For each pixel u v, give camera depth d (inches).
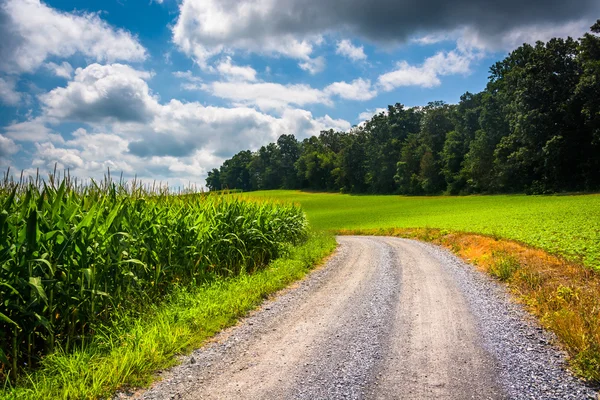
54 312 229.0
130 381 178.2
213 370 193.3
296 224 734.5
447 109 4296.3
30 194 216.7
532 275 362.6
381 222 1521.9
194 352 217.2
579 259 417.4
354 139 5019.7
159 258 320.8
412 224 1261.1
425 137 3927.2
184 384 178.4
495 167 2684.5
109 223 255.4
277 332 249.3
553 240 581.0
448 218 1317.7
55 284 216.2
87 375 177.9
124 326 245.0
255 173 6569.9
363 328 251.4
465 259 549.0
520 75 2380.7
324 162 5310.0
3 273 203.2
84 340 228.8
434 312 282.7
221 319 268.5
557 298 274.1
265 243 524.4
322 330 250.4
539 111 2233.0
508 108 2610.7
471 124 3395.7
